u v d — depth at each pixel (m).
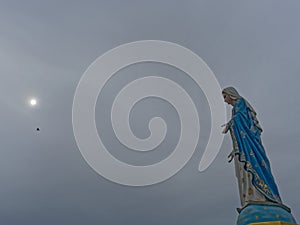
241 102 21.92
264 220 17.58
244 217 18.11
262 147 20.41
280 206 18.22
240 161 19.98
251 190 19.05
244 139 20.48
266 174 19.50
